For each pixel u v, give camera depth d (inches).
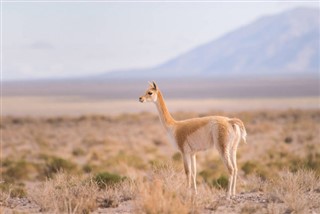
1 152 6333.7
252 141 7347.4
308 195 2017.7
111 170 4126.5
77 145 7372.1
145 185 1982.0
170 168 2235.5
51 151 6466.5
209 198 1902.1
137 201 1818.4
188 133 2217.0
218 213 1792.6
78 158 5743.1
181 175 2180.1
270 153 5285.4
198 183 3110.2
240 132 2192.4
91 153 5762.8
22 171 3917.3
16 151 6343.5
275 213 1733.5
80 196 2011.6
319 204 1868.8
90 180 2321.6
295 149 6072.8
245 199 2023.9
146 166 4387.3
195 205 1800.0
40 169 4205.2
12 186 2807.6
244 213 1742.1
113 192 2113.7
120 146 6998.0
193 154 2253.9
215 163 4589.1
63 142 7810.0
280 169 3890.3
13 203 2160.4
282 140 7411.4
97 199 2041.1
